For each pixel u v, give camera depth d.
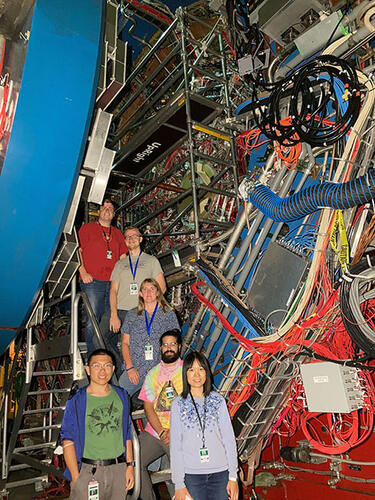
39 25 2.78
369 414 3.63
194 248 4.86
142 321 4.02
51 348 4.28
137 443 3.21
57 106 2.84
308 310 3.66
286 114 4.15
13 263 3.10
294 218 3.67
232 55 5.70
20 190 2.88
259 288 3.98
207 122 5.53
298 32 4.50
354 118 3.37
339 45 3.65
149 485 3.45
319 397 3.52
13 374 5.17
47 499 5.17
